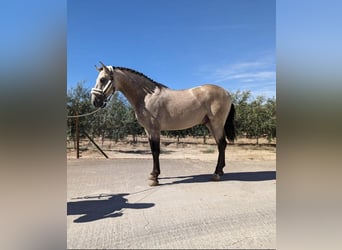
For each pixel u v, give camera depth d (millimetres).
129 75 4875
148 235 2754
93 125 13094
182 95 5051
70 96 11305
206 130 14789
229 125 5508
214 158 9977
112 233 2797
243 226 2969
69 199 4008
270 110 14336
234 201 3863
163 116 4926
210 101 5148
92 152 11219
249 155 11141
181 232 2822
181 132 14922
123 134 13711
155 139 4895
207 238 2676
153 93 4918
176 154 11516
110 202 3844
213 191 4387
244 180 5180
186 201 3873
